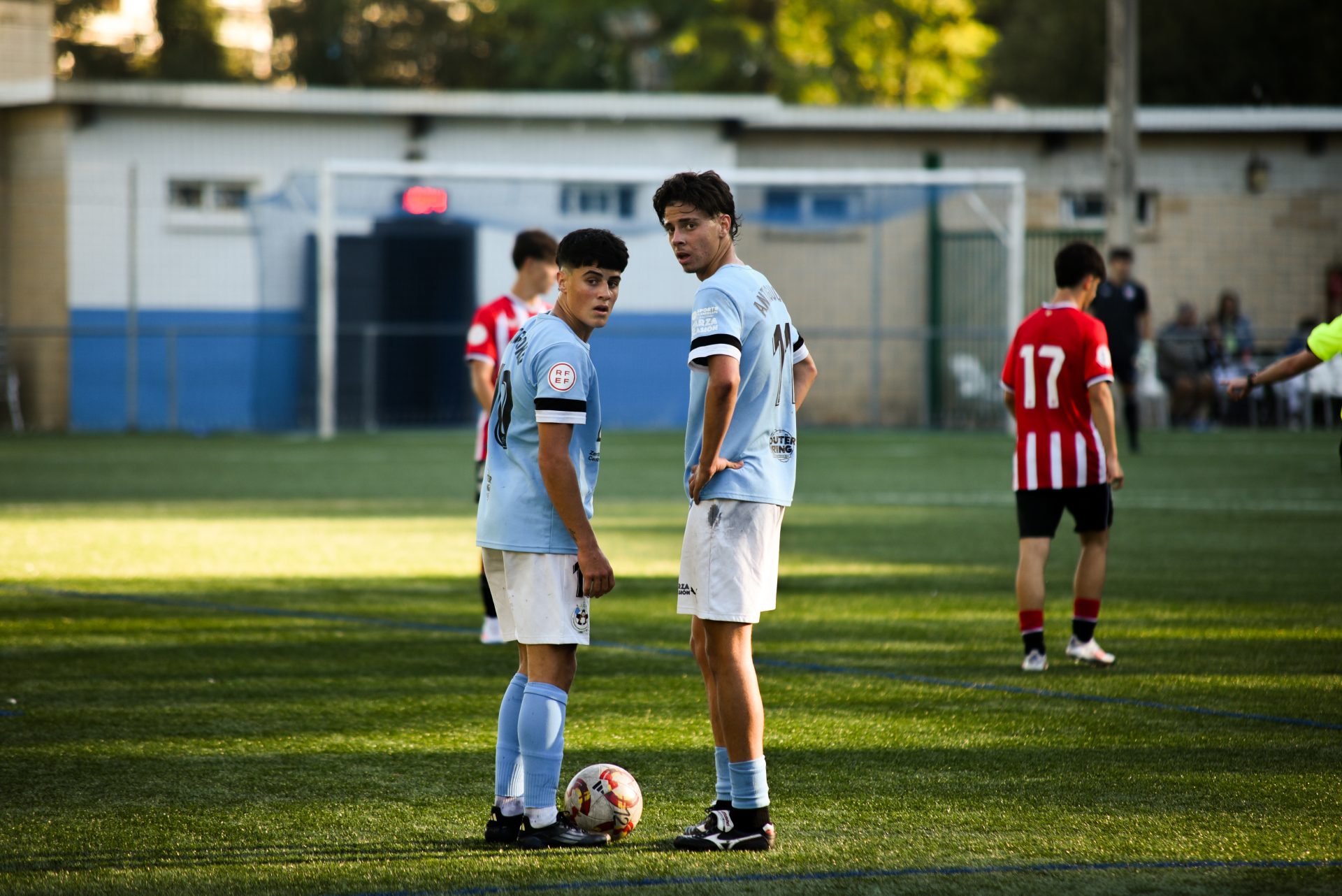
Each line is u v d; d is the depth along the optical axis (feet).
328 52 482.69
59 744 59.47
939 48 463.83
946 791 52.95
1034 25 456.04
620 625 89.15
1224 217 320.50
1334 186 320.50
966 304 307.99
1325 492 171.01
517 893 41.88
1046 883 42.55
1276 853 45.37
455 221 275.59
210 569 112.27
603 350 294.05
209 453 228.43
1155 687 71.72
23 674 73.82
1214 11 409.69
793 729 63.00
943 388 303.89
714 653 47.21
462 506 159.12
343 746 59.47
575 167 302.04
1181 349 281.33
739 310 47.52
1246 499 163.63
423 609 94.94
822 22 444.96
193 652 79.82
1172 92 416.87
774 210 282.36
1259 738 61.11
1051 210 319.27
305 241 280.92
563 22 436.76
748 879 43.09
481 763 56.95
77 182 281.95
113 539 129.80
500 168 257.96
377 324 287.07
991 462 217.36
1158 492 170.81
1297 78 411.13
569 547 47.39
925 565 115.75
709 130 305.73
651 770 56.18
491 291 289.53
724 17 425.28
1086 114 311.68
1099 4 428.56
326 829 48.29
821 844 46.65
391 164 256.52
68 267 282.56
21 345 284.82
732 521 47.39
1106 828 48.29
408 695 69.26
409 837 47.47
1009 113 311.27
